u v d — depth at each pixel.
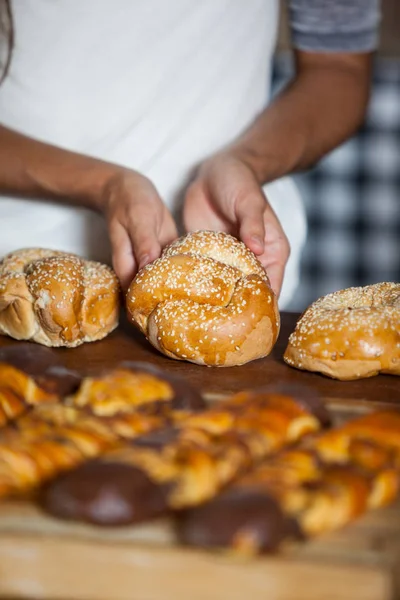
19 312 0.96
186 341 0.90
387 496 0.67
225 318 0.89
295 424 0.72
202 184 1.06
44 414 0.73
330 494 0.64
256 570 0.61
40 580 0.63
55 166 1.09
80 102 1.15
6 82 1.15
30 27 1.13
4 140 1.12
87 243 1.18
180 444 0.68
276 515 0.61
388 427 0.71
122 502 0.63
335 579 0.61
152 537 0.64
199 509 0.62
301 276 1.79
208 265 0.91
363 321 0.87
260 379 0.88
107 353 0.95
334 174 1.74
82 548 0.62
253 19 1.19
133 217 0.98
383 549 0.63
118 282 1.00
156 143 1.18
